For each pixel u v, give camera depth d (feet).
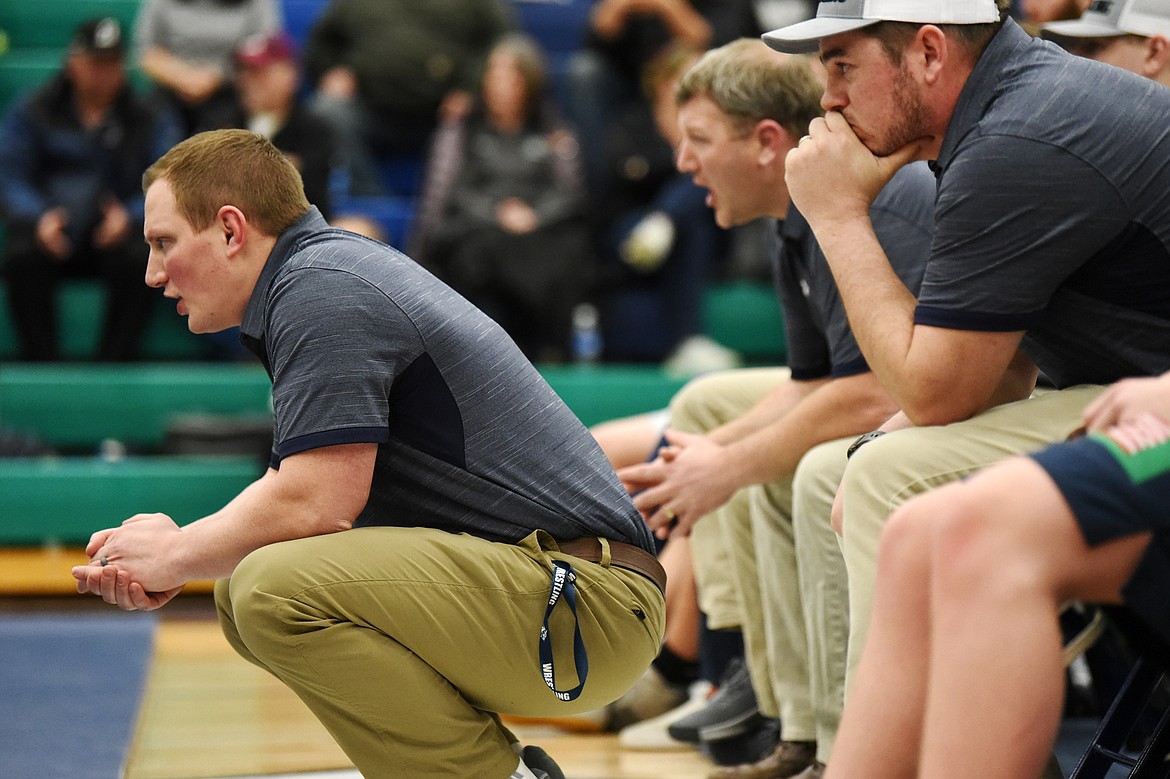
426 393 20.26
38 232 53.31
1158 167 18.51
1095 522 14.10
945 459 19.31
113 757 27.66
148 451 52.47
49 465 48.39
